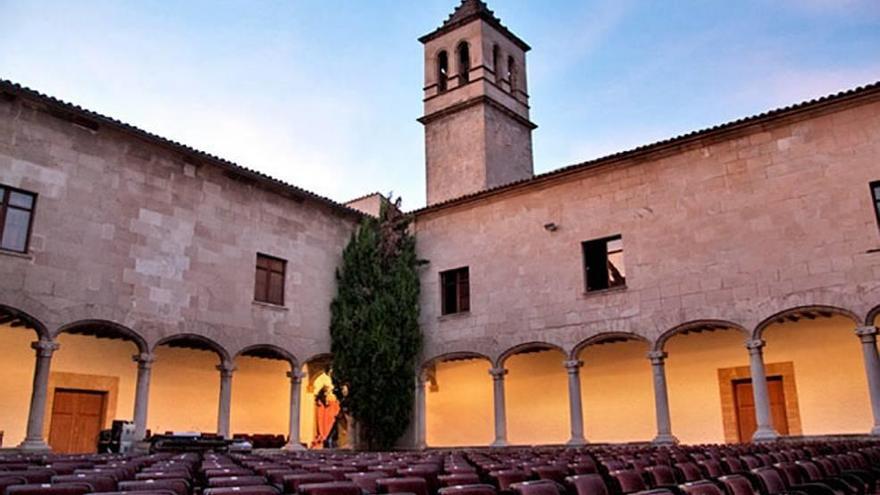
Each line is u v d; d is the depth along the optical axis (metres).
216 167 23.31
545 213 24.61
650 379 23.83
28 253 18.42
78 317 19.03
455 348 25.56
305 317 25.22
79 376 22.16
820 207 19.47
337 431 27.48
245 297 23.36
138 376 20.17
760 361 19.53
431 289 26.83
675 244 21.64
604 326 22.39
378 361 25.06
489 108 33.91
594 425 24.59
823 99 19.66
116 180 20.64
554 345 23.30
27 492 5.15
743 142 21.12
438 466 9.20
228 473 8.12
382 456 14.95
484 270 25.59
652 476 7.68
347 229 27.67
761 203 20.42
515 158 34.94
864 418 20.02
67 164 19.66
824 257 19.09
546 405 25.77
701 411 22.80
